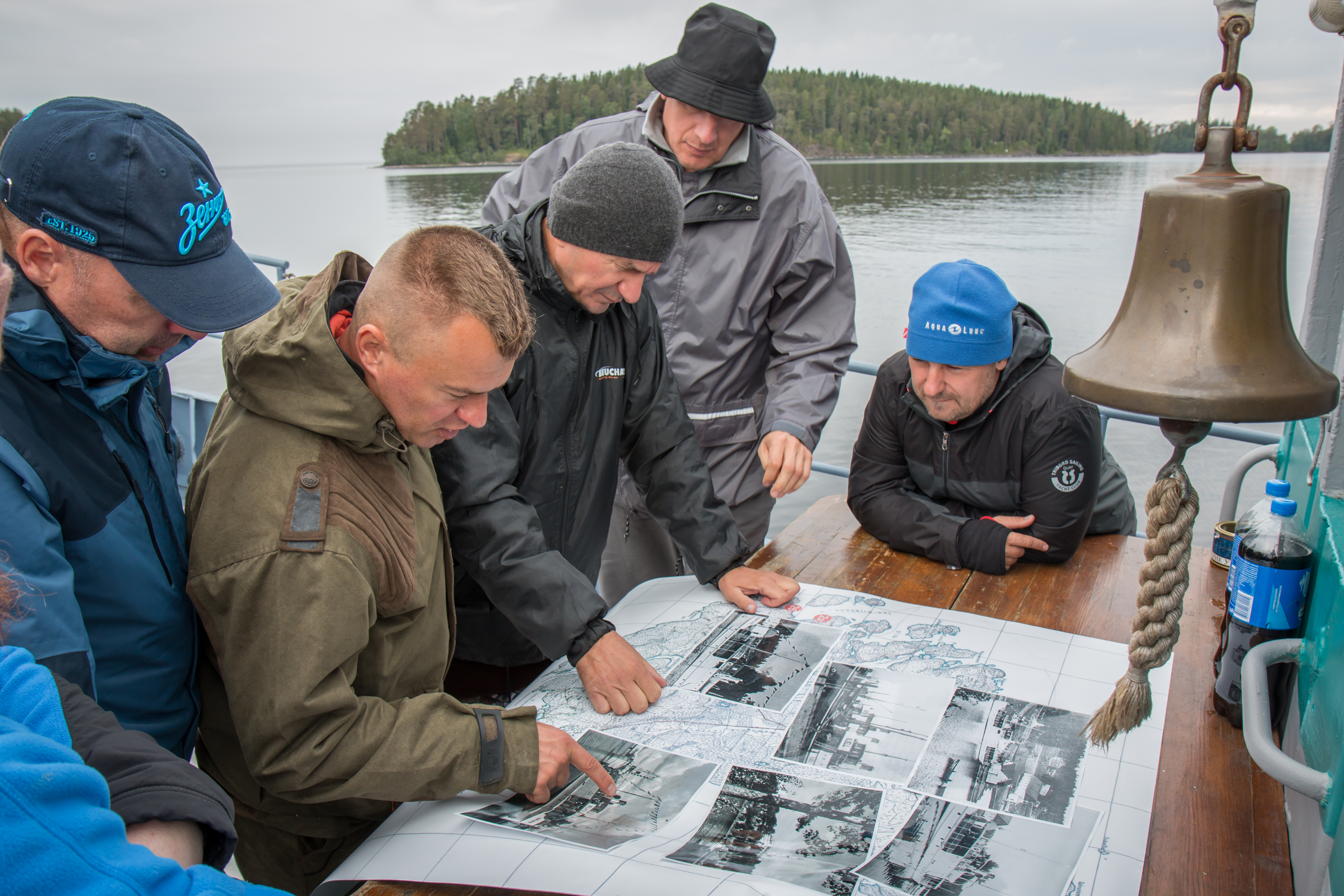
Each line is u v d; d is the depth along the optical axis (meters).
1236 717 1.21
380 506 1.08
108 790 0.60
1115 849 0.95
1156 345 0.74
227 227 1.00
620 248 1.39
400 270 1.00
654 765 1.12
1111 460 1.96
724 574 1.61
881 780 1.07
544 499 1.61
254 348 1.03
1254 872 0.96
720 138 2.06
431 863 0.95
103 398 0.95
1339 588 0.92
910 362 1.69
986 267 1.62
